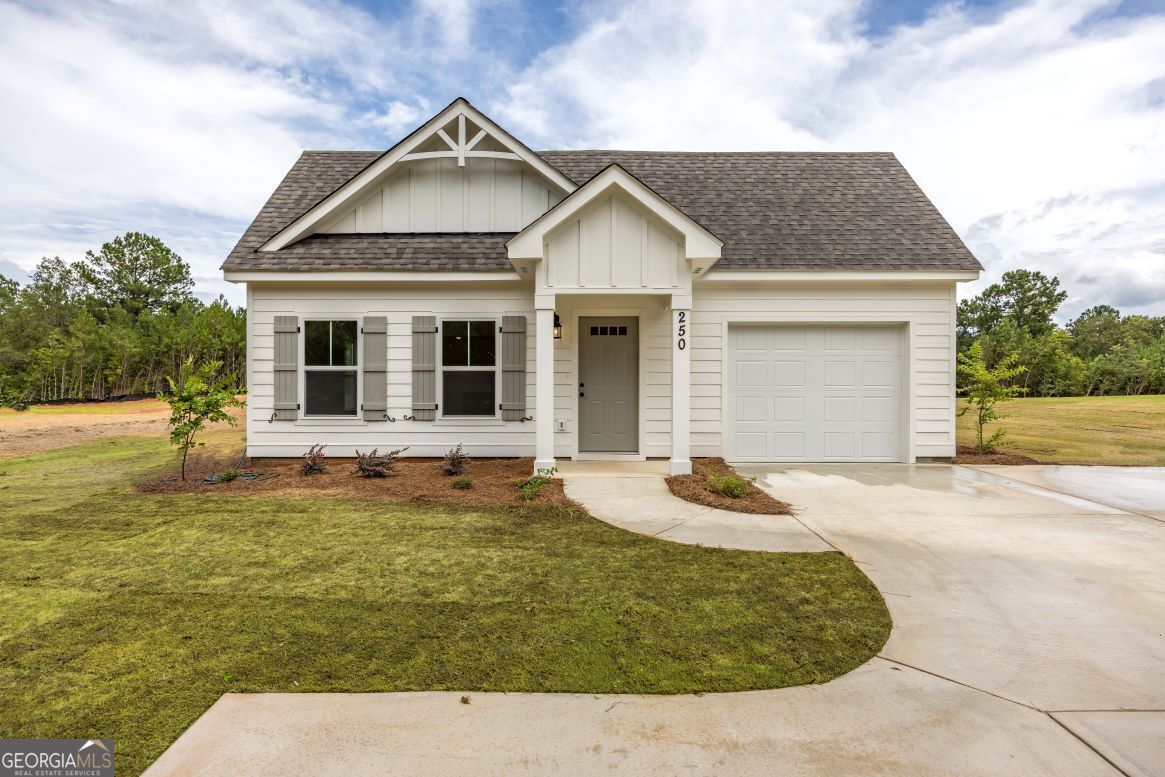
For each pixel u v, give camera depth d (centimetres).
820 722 227
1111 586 373
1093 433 1231
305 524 535
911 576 392
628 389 899
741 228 916
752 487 666
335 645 295
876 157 1105
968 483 720
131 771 198
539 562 428
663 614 333
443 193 938
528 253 713
